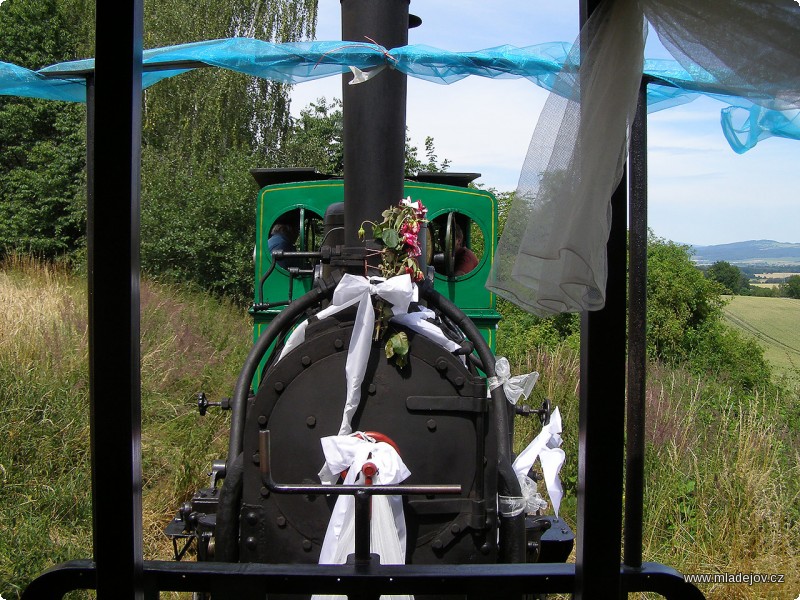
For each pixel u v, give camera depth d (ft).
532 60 10.32
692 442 18.44
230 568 7.12
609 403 6.55
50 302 29.91
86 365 22.04
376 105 9.49
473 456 8.75
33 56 72.69
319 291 10.20
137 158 6.34
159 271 50.42
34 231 63.05
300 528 8.70
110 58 6.12
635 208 8.82
